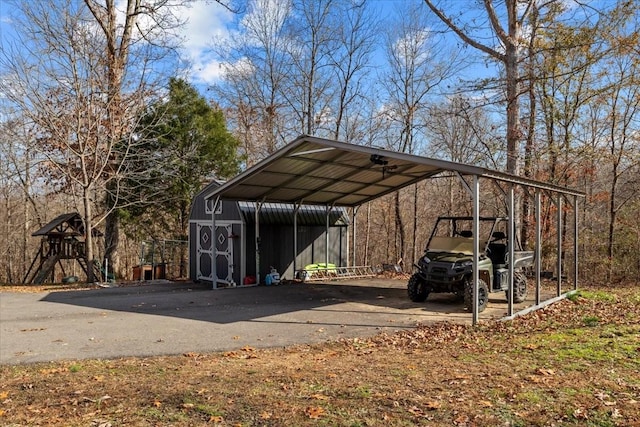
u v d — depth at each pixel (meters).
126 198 16.92
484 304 9.09
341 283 14.38
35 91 14.48
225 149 20.73
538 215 9.48
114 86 16.08
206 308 9.73
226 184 12.44
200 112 20.36
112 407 3.80
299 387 4.29
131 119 16.89
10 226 23.80
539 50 14.48
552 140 17.16
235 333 7.24
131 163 17.41
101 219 16.34
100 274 16.95
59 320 8.38
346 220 17.20
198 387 4.31
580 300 10.25
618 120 16.50
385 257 27.00
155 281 15.68
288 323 8.06
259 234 14.52
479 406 3.71
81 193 18.78
